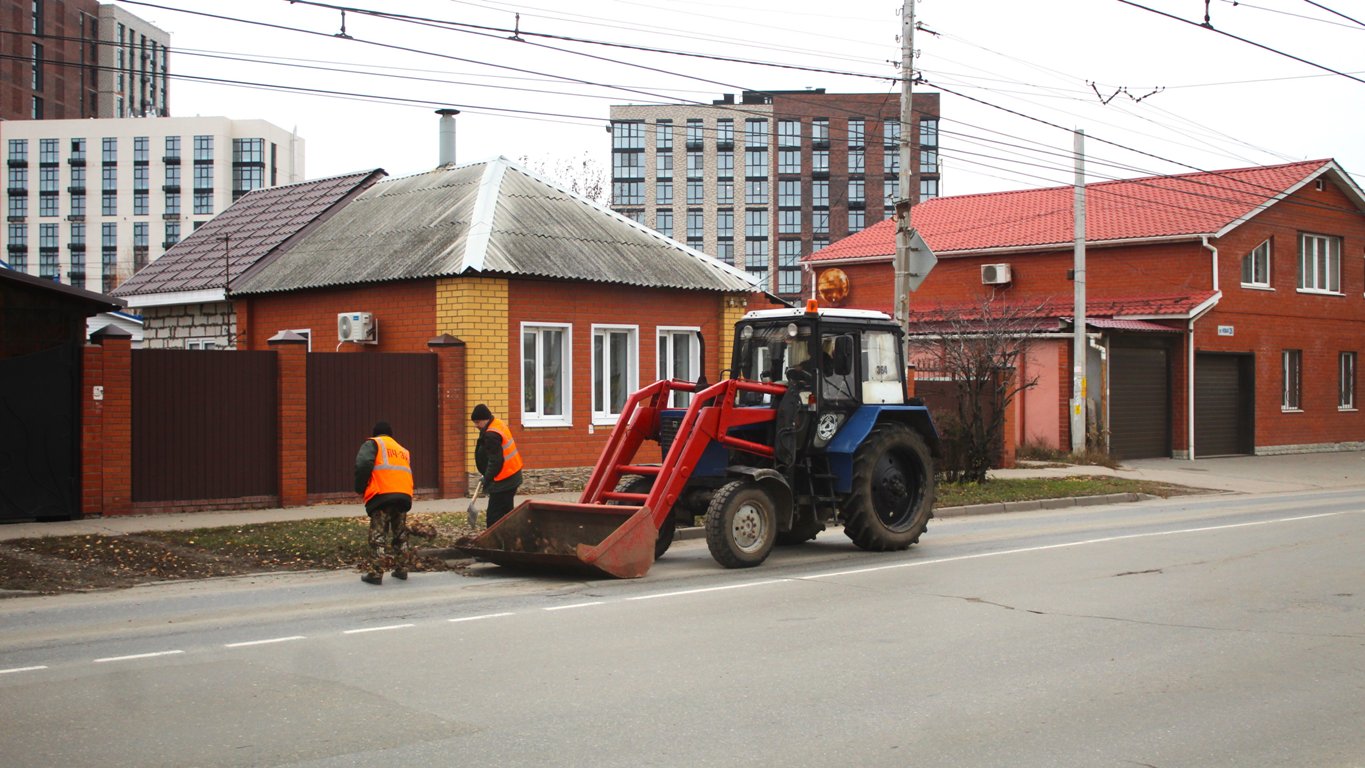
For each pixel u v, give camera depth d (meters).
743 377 13.91
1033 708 6.81
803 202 94.50
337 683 7.33
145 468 15.37
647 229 22.62
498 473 12.89
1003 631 8.98
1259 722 6.57
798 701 6.93
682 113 95.00
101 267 102.06
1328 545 14.14
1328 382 35.53
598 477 12.69
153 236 102.38
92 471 14.83
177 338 24.77
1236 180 34.25
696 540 15.35
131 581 11.49
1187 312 30.44
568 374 19.58
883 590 10.88
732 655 8.13
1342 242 36.31
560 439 19.42
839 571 12.11
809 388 13.20
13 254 101.62
